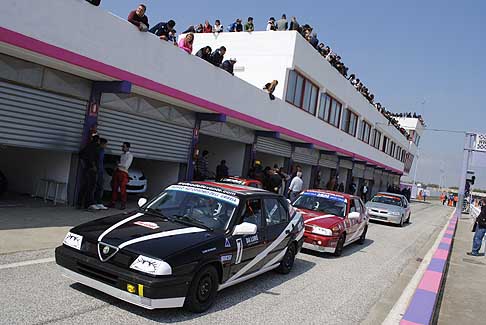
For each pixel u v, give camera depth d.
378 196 19.77
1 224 7.12
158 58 10.05
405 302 6.63
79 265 4.51
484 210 12.09
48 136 8.68
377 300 6.54
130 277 4.12
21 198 9.65
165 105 11.72
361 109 27.41
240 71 17.20
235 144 16.70
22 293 4.53
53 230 7.27
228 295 5.62
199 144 17.44
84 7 8.02
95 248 4.45
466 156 28.33
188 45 11.28
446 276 8.97
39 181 9.97
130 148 10.85
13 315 3.97
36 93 8.30
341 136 24.14
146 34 9.59
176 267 4.25
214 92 12.29
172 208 5.66
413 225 20.02
